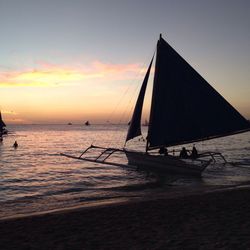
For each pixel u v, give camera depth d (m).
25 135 148.75
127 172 29.00
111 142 100.94
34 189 22.17
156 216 11.39
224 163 34.00
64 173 30.61
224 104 23.91
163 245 8.26
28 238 9.27
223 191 16.64
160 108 25.09
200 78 23.94
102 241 8.81
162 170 26.50
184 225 10.09
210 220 10.59
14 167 36.69
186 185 21.97
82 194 19.28
